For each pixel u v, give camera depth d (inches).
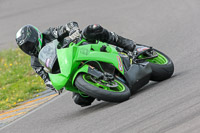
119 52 957.8
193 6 2165.4
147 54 1005.8
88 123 784.3
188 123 624.4
